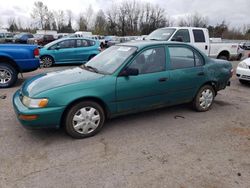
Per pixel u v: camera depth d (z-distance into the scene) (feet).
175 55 14.56
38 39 99.09
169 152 11.07
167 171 9.64
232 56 39.88
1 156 10.47
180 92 14.89
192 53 15.34
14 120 14.33
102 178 9.15
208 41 32.89
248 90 23.36
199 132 13.25
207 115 15.89
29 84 12.71
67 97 11.34
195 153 11.03
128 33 205.87
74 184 8.80
